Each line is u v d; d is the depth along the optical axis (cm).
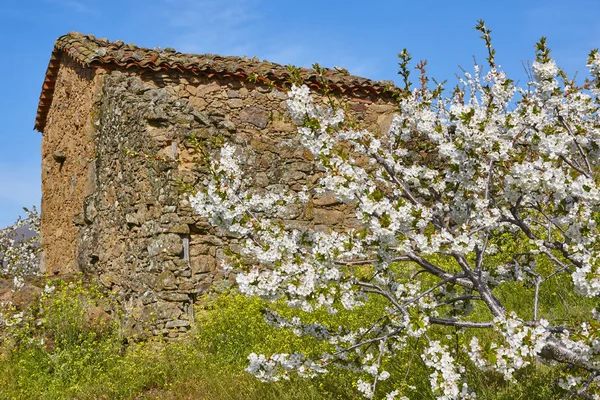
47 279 963
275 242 485
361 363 535
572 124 502
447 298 566
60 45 1278
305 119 486
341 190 449
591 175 476
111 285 1025
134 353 776
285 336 716
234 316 815
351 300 470
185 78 1130
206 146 923
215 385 671
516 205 470
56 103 1449
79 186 1238
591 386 463
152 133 919
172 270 864
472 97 559
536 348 395
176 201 880
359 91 1209
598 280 382
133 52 1132
